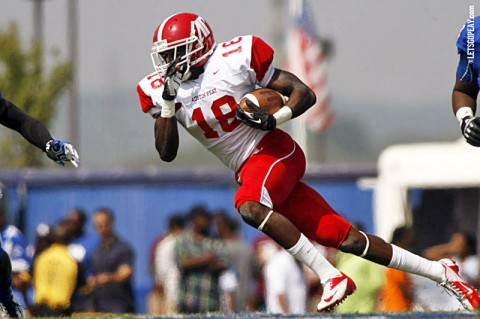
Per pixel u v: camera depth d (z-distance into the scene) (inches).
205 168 2153.1
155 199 2117.4
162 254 1660.9
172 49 865.5
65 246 1533.0
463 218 2086.6
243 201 847.7
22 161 2957.7
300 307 1628.9
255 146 869.2
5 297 929.5
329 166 2191.2
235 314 888.3
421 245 2095.2
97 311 1593.3
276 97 867.4
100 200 2096.5
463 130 899.4
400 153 2124.8
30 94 3186.5
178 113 879.7
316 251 850.8
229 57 871.7
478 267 1683.1
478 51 895.1
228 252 1647.4
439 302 1439.5
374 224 2193.7
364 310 1459.2
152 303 1911.9
